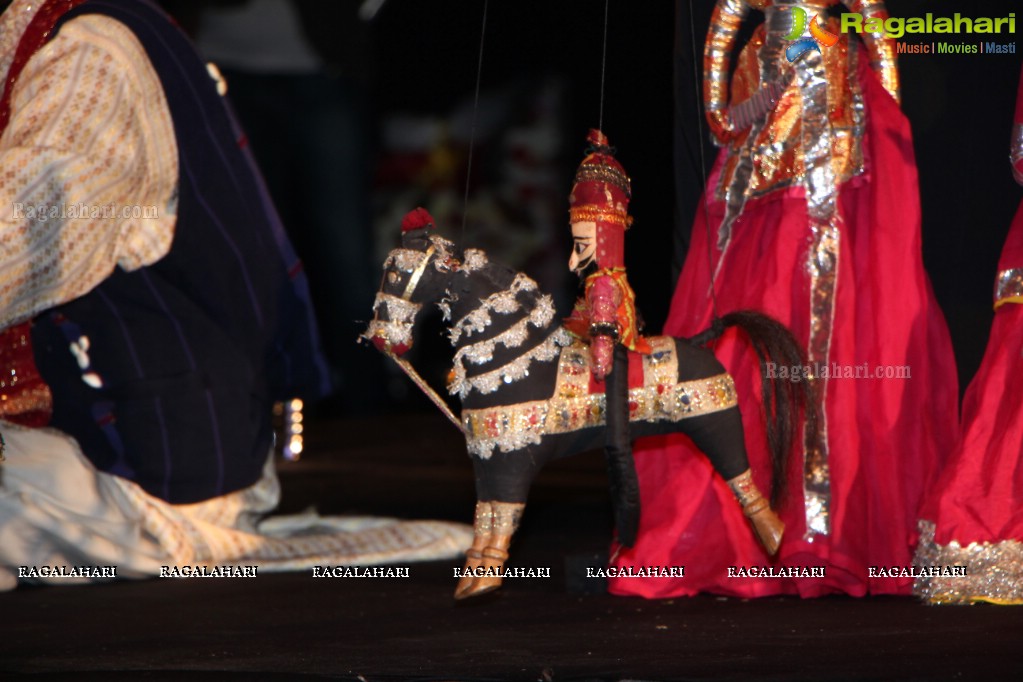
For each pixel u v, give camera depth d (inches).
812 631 730.2
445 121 1782.7
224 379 970.7
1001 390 820.6
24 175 900.6
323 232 1616.6
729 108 872.9
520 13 1736.0
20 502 892.6
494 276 741.3
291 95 1553.9
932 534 807.7
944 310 884.0
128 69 941.2
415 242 733.3
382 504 1224.2
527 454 738.8
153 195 948.0
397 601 845.8
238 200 994.1
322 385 1064.8
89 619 798.5
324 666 676.1
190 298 971.3
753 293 850.1
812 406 786.2
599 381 739.4
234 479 975.6
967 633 711.7
